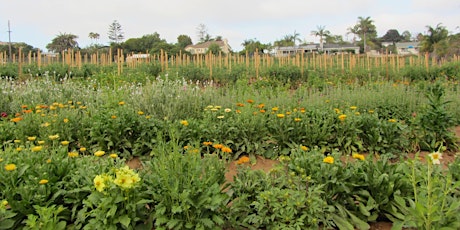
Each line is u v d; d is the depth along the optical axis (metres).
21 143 4.68
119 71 14.41
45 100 7.44
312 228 2.81
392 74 16.39
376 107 7.48
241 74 14.92
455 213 2.70
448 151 5.55
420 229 2.69
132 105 6.61
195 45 85.06
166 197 2.72
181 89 6.99
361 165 3.41
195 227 2.67
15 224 2.76
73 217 2.82
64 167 3.15
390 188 3.13
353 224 3.12
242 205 2.96
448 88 10.48
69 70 15.46
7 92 7.51
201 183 2.73
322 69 17.19
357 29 80.19
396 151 5.25
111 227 2.57
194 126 5.17
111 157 3.37
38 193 2.82
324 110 6.00
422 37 45.16
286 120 5.23
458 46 40.41
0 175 2.96
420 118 5.58
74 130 5.21
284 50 76.50
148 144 4.93
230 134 5.07
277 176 3.49
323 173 3.19
